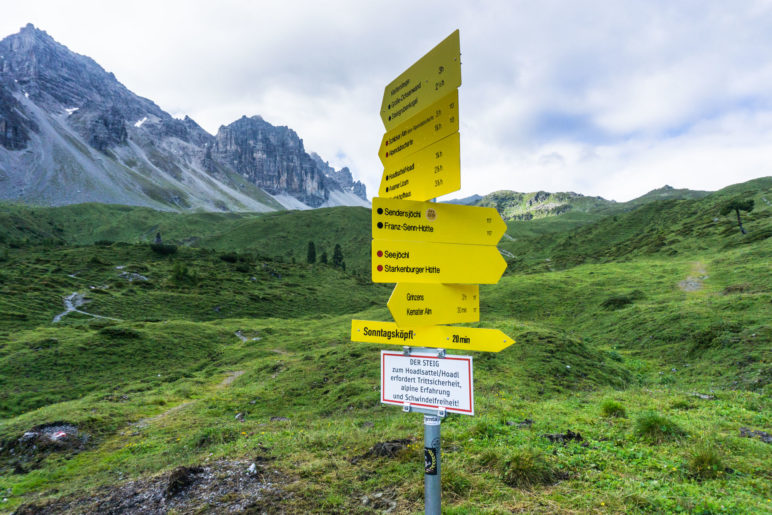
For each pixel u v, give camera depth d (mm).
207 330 63156
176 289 97625
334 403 19297
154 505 6320
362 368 24734
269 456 7891
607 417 10555
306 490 6195
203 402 22266
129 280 101875
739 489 5949
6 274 92562
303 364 29703
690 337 29484
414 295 3713
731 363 22484
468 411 3439
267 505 5824
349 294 120875
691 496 5598
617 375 22422
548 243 178500
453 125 3695
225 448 9477
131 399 27719
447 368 3631
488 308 64375
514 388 17562
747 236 77188
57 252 131250
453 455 7324
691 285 54594
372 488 6227
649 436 8336
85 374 40969
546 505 5438
